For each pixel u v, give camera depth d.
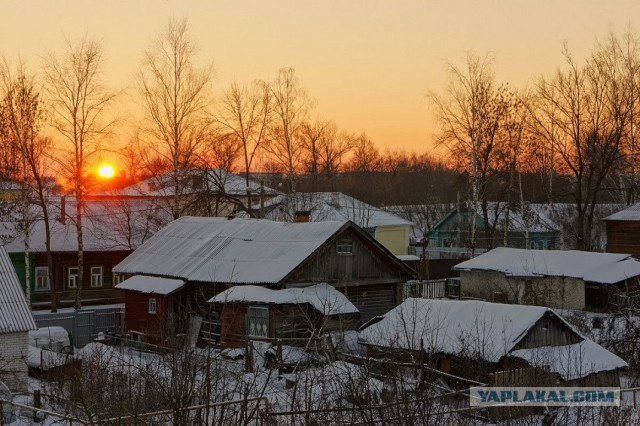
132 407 11.61
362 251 29.45
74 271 41.22
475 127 43.50
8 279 23.33
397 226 53.88
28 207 36.91
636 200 54.12
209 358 11.79
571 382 17.77
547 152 51.03
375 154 107.44
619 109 45.41
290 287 27.22
